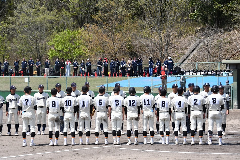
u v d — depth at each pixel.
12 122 38.47
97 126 24.19
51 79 53.97
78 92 29.23
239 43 86.12
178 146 23.20
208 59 83.94
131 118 23.77
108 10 93.69
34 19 93.12
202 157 19.30
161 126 24.05
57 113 24.06
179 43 92.56
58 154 21.09
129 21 93.62
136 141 23.92
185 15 95.81
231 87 44.59
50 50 86.56
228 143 24.45
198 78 52.22
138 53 91.94
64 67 68.25
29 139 27.16
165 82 45.97
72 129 24.12
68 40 85.81
